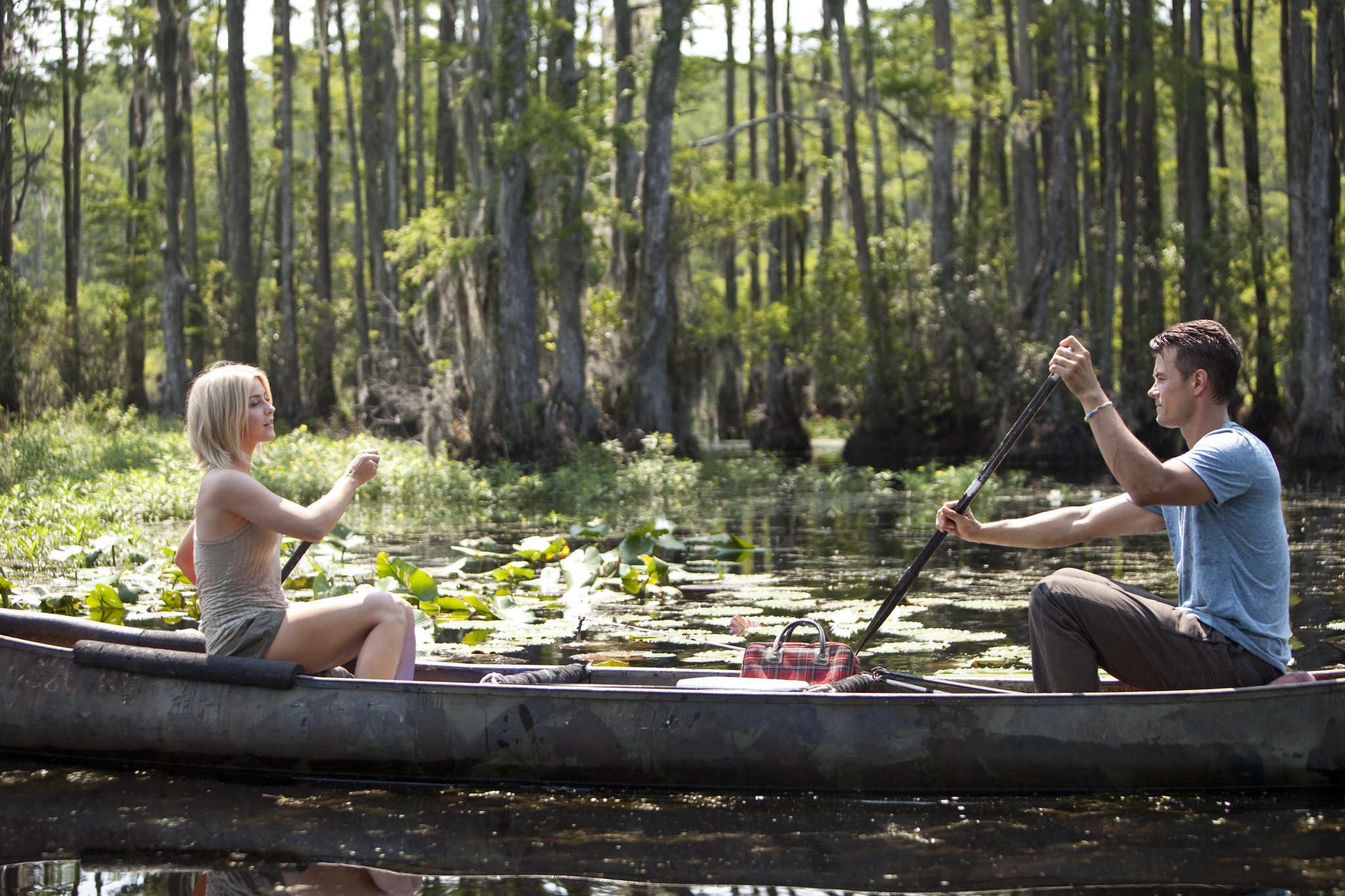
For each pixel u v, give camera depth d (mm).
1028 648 5402
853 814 3328
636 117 23172
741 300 39750
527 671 4219
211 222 40062
